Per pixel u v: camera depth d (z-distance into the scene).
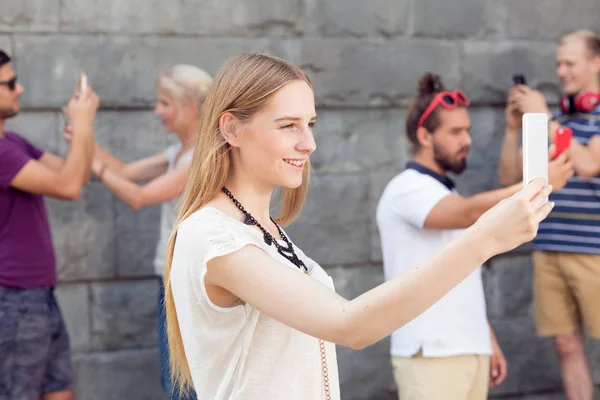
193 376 1.97
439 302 3.63
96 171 4.31
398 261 3.79
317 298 1.71
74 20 4.62
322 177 5.00
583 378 4.78
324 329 1.69
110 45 4.67
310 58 4.96
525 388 5.40
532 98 4.84
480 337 3.68
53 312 4.12
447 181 3.85
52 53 4.59
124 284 4.78
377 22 5.07
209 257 1.82
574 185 4.62
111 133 4.70
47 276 4.08
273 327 1.90
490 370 4.07
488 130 5.31
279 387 1.90
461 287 3.66
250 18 4.87
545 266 4.79
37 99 4.58
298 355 1.92
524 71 5.37
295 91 1.95
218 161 2.00
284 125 1.94
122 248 4.75
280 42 4.92
